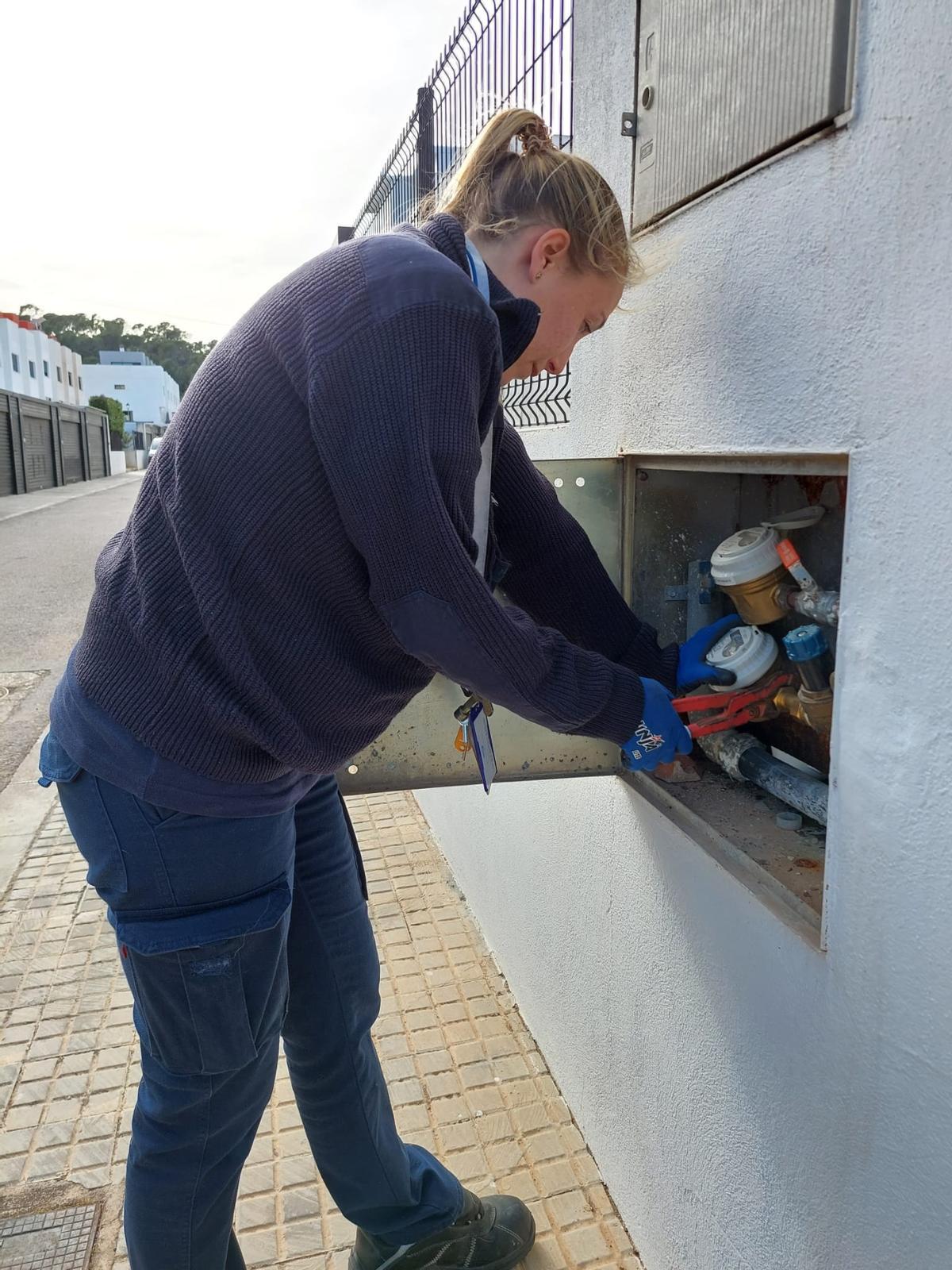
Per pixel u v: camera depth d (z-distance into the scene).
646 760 1.19
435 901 2.82
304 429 0.95
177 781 1.05
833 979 1.01
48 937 2.66
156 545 1.04
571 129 1.69
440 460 0.91
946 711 0.81
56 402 31.09
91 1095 2.02
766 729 1.54
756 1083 1.20
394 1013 2.29
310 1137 1.46
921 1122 0.89
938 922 0.84
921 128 0.79
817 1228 1.08
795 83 0.97
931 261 0.79
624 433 1.50
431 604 0.93
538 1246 1.65
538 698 1.03
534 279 1.13
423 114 3.03
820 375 0.96
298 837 1.40
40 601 8.81
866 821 0.93
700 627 1.58
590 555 1.43
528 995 2.20
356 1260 1.58
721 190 1.15
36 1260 1.62
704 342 1.21
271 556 0.98
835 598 1.18
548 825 2.00
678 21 1.24
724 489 1.57
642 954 1.54
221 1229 1.26
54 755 1.15
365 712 1.10
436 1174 1.54
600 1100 1.78
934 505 0.81
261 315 1.00
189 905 1.10
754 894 1.17
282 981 1.21
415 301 0.90
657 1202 1.54
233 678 1.01
